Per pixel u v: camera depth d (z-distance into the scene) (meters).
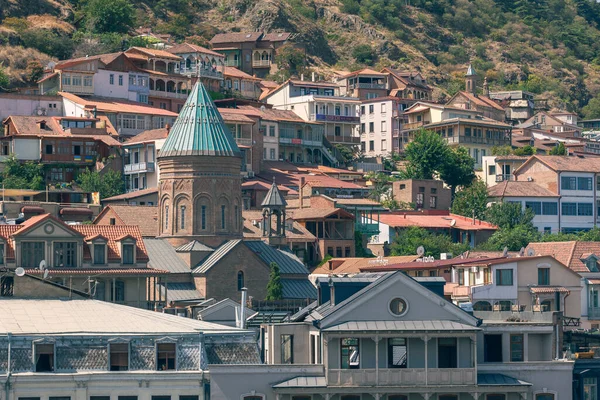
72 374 181.00
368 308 187.12
